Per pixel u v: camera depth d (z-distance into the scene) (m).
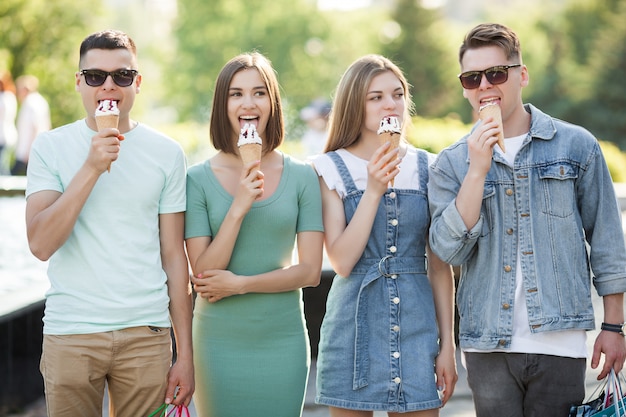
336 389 4.42
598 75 50.47
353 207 4.49
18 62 29.94
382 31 59.34
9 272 8.45
